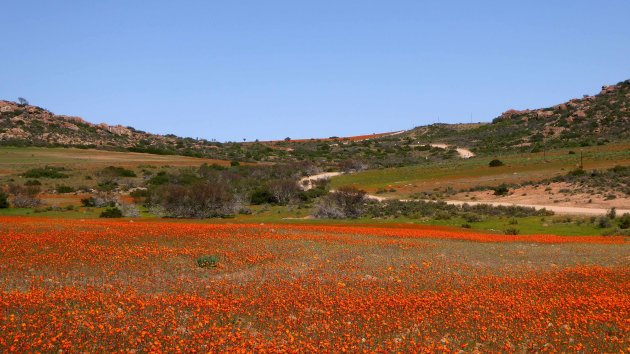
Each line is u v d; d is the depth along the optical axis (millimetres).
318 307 14953
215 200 62031
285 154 165375
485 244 33469
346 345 11609
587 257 27359
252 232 33625
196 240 28562
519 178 83688
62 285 16969
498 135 167375
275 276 19750
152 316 13320
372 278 19875
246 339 11711
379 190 87750
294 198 78875
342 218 59531
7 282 17016
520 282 19328
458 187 83750
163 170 109125
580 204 60469
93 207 67938
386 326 13211
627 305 15062
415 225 47469
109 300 14570
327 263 23172
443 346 11586
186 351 10930
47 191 82438
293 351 10875
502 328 13180
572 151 108375
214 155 154750
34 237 26219
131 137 180125
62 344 10938
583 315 14211
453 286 18641
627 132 129625
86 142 154750
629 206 56344
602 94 174125
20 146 131500
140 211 66125
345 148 179375
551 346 11961
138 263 21484
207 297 15750
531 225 49000
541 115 176125
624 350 11898
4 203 65312
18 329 11727
